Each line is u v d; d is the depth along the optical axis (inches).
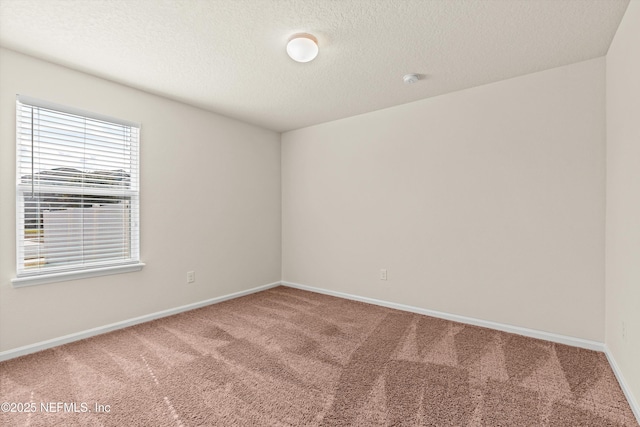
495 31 73.6
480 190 105.3
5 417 57.9
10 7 64.0
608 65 81.9
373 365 78.0
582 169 88.0
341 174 142.5
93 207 98.0
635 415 58.4
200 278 127.6
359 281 136.9
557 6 64.5
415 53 84.0
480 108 105.1
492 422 56.8
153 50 82.0
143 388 67.7
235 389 67.5
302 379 71.6
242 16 68.0
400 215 124.2
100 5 63.8
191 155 124.2
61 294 90.4
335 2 63.5
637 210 59.6
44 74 86.7
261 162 155.1
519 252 98.2
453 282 111.3
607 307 83.0
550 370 74.9
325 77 98.7
